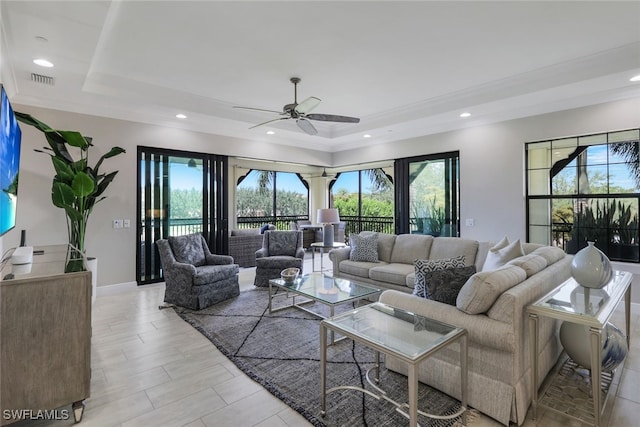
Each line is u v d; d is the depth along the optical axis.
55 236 3.96
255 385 2.25
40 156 3.86
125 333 3.12
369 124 5.51
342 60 3.29
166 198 5.00
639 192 3.64
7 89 3.36
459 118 4.79
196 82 3.92
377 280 4.09
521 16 2.51
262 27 2.66
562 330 2.29
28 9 2.15
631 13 2.47
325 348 1.94
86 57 2.87
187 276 3.80
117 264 4.50
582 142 4.02
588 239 3.99
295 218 9.46
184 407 2.01
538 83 3.59
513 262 2.34
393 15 2.49
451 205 5.27
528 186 4.43
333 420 1.87
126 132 4.55
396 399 2.06
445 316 1.99
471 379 1.95
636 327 3.25
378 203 8.24
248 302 4.07
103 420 1.89
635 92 3.50
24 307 1.75
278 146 6.41
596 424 1.76
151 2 2.31
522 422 1.84
